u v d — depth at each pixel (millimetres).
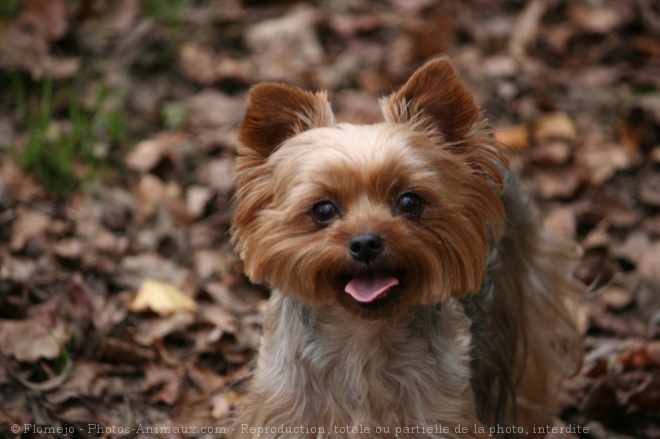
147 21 10008
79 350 6773
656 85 10133
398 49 10570
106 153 8656
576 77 10312
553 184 8914
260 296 7668
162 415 6473
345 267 4762
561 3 11211
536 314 6781
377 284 4781
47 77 8633
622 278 8055
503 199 6188
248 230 5211
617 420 6809
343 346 5098
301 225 4887
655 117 9508
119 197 8320
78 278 7160
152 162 8609
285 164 4996
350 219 4773
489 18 11078
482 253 5121
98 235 7824
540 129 9469
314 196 4855
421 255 4812
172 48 9977
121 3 10141
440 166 5020
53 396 6332
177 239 8062
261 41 10422
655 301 7875
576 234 8570
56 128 8742
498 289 6148
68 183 8289
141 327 7070
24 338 6594
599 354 7320
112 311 7137
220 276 7762
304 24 10633
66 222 7914
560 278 7016
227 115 9391
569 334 7035
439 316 5227
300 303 5152
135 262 7652
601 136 9516
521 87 10078
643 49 10602
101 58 9672
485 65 10305
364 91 9930
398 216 4855
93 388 6469
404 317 5086
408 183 4844
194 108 9438
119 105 9188
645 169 9211
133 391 6574
